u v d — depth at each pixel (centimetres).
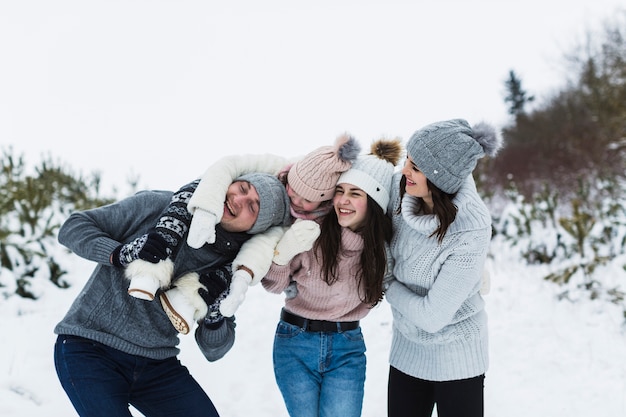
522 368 459
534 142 1650
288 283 276
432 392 283
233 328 264
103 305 232
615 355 471
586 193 918
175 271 239
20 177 751
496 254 801
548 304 597
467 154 237
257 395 405
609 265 652
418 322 257
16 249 557
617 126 1491
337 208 265
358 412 275
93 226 234
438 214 244
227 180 242
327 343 277
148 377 240
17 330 447
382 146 276
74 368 222
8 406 329
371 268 265
